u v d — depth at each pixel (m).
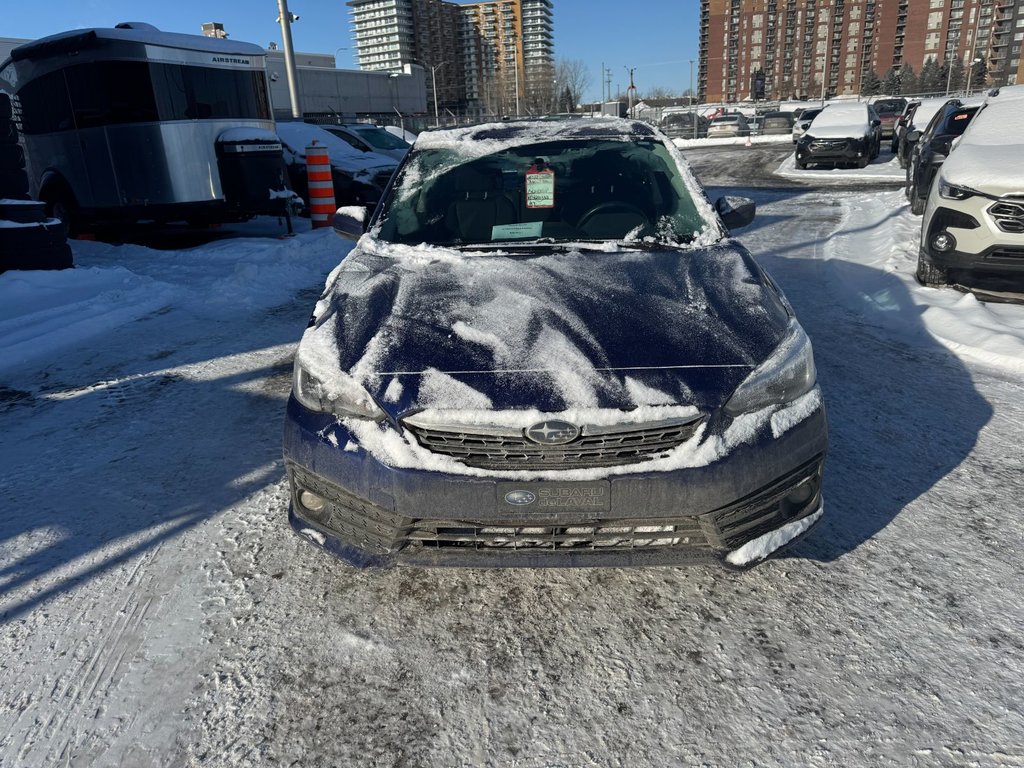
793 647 2.17
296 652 2.21
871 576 2.47
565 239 3.16
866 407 3.81
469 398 2.07
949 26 115.19
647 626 2.29
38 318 5.80
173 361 4.97
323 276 7.78
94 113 8.86
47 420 4.00
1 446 3.68
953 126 8.67
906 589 2.40
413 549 2.17
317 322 2.53
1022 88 6.90
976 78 106.62
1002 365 4.32
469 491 2.04
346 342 2.34
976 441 3.40
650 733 1.89
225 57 9.27
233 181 9.34
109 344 5.40
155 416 4.02
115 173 9.01
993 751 1.80
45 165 9.73
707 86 129.88
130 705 2.02
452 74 127.88
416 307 2.48
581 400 2.04
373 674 2.12
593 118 4.03
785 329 2.35
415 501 2.07
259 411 4.05
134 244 10.02
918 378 4.20
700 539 2.16
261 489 3.16
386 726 1.94
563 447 2.03
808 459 2.19
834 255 7.49
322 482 2.22
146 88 8.56
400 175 3.67
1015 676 2.02
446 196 3.46
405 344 2.27
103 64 8.56
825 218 10.18
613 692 2.03
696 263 2.81
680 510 2.06
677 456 2.05
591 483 2.03
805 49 122.50
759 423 2.12
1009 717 1.89
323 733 1.92
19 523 2.94
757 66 124.88
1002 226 5.23
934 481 3.05
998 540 2.64
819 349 4.75
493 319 2.38
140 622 2.35
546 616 2.35
